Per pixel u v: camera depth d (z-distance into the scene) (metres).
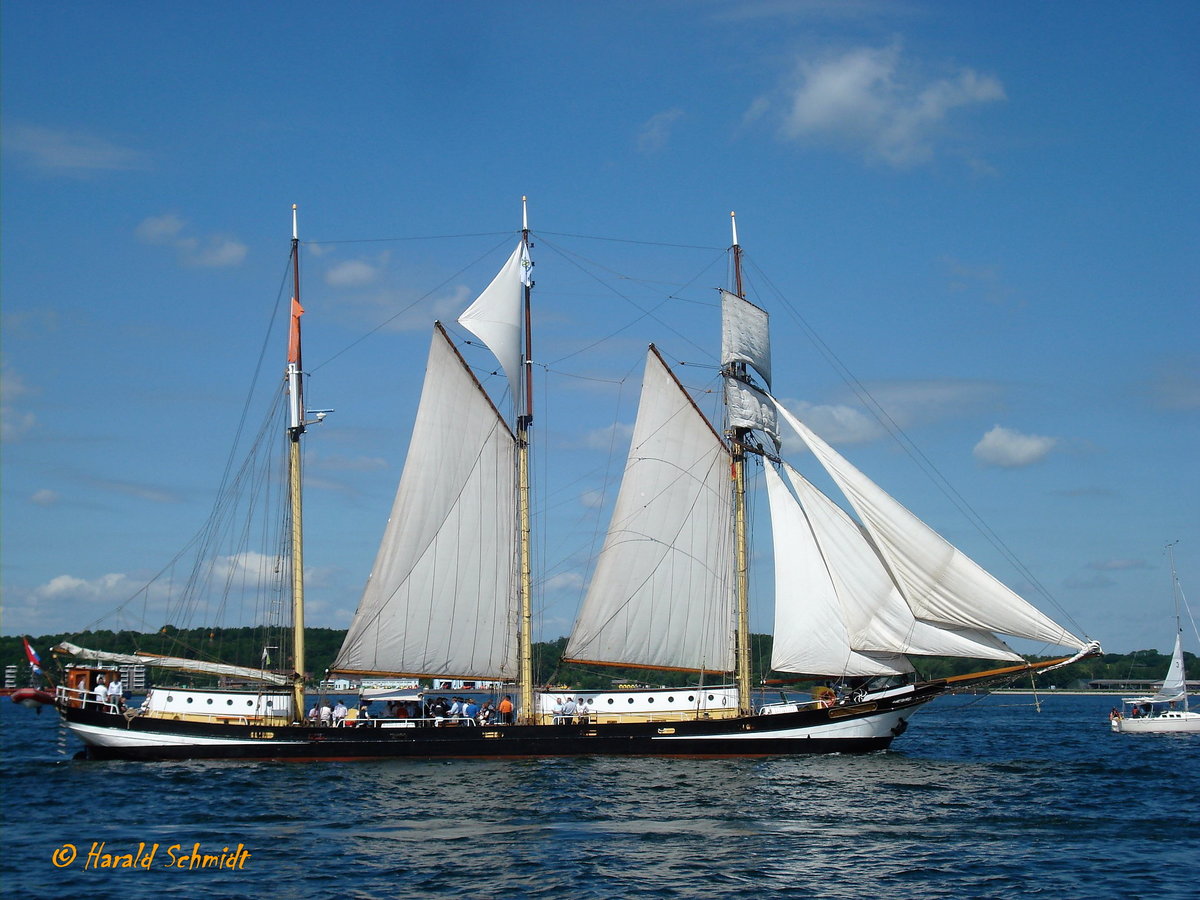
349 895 37.47
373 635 69.44
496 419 71.62
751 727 66.69
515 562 71.69
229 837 45.31
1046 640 63.28
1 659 170.88
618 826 47.50
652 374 71.56
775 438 71.06
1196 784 59.38
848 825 47.91
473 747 66.06
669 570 71.44
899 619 66.38
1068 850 43.59
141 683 68.25
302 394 69.25
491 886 38.59
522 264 72.50
